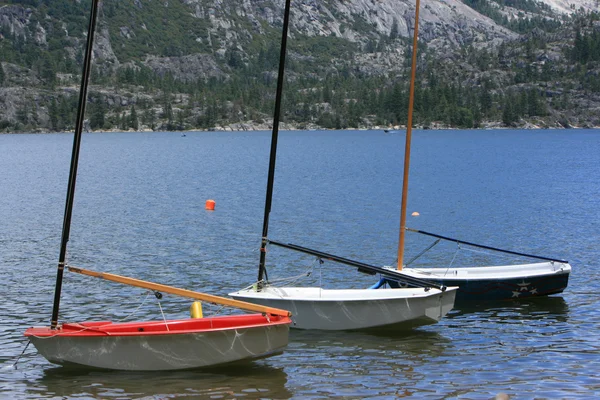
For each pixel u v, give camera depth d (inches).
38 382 923.4
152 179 4343.0
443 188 3661.4
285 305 1122.7
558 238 1995.6
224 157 6978.4
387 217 2511.1
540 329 1144.2
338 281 1504.7
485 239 2025.1
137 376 936.9
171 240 2006.6
